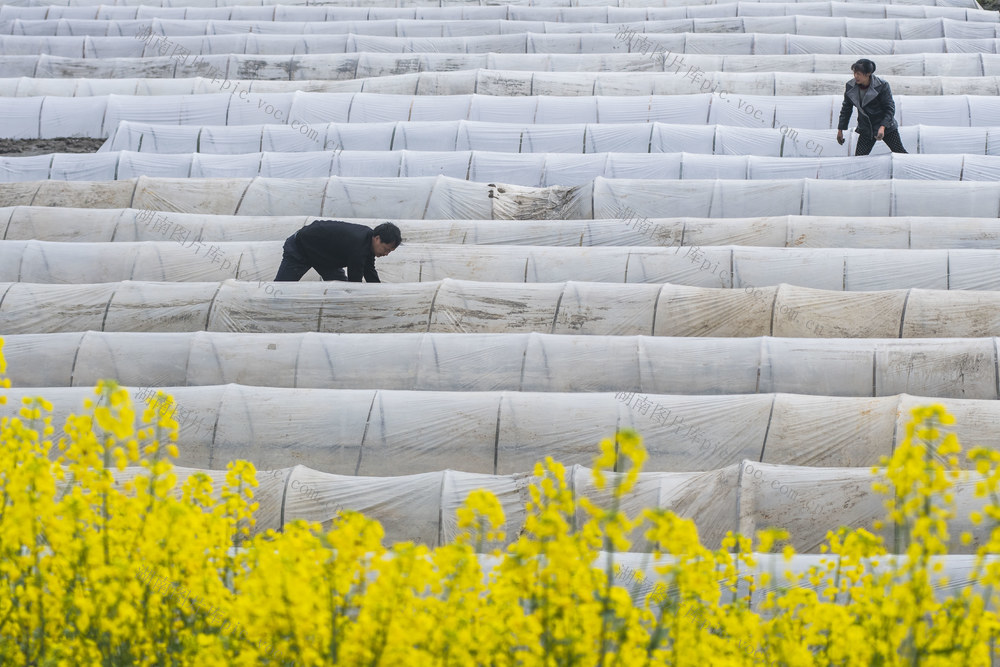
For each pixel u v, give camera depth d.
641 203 55.91
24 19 107.81
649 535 12.46
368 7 112.88
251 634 12.75
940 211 53.50
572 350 38.72
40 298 44.00
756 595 21.78
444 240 52.19
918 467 12.39
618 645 12.60
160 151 68.12
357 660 11.96
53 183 58.03
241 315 42.47
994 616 12.73
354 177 59.75
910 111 70.31
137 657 13.80
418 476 29.70
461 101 73.31
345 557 12.46
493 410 34.66
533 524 13.14
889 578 13.46
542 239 52.03
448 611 12.44
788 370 37.31
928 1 107.25
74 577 14.02
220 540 15.39
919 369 36.34
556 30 100.31
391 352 39.16
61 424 33.72
